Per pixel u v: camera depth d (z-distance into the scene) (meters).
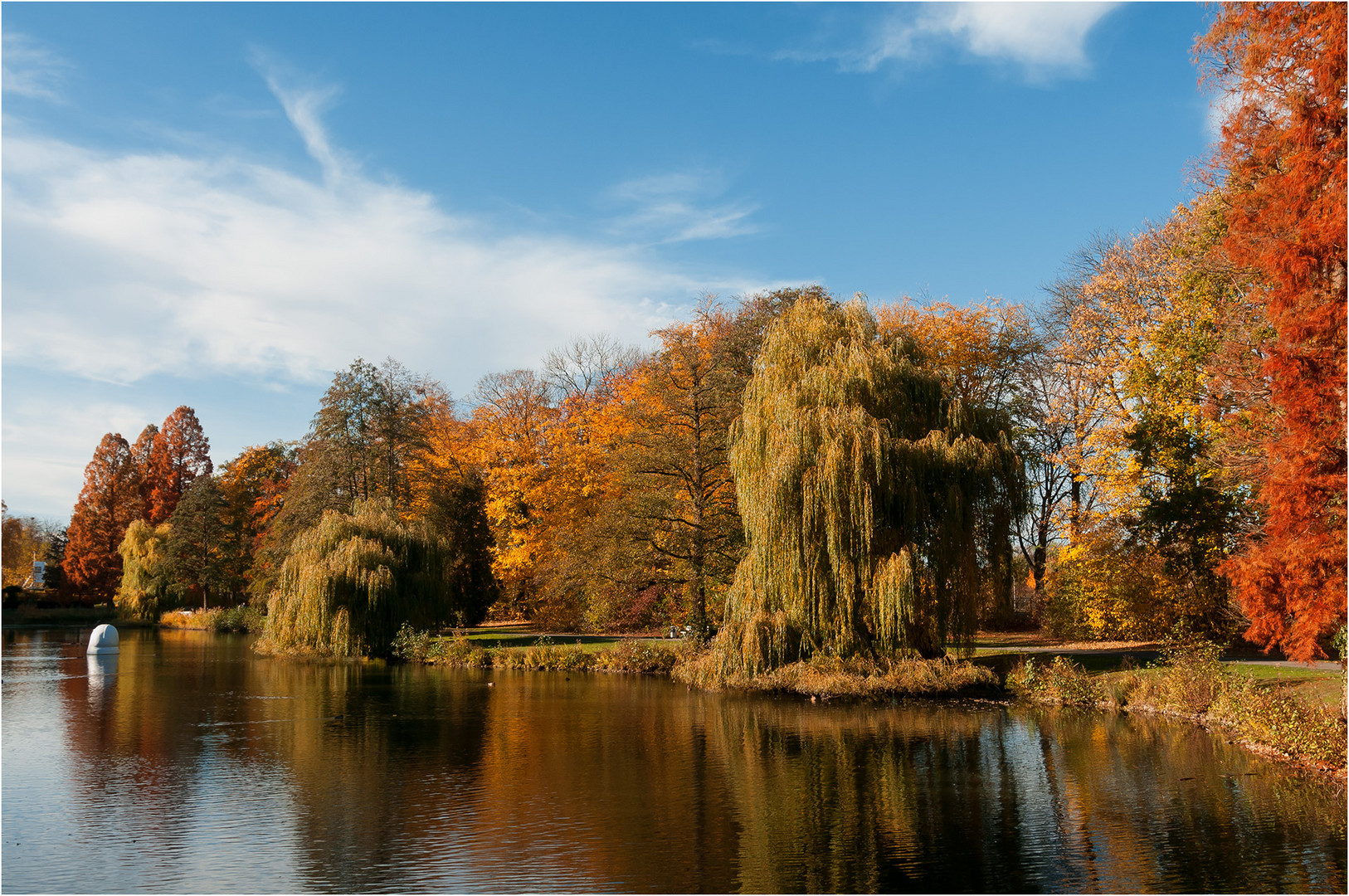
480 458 53.09
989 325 41.66
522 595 52.72
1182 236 31.84
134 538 78.56
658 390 39.56
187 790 16.30
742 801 15.24
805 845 12.88
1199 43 18.86
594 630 47.34
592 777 16.94
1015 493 27.02
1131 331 34.69
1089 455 36.34
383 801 15.45
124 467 93.25
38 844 13.22
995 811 14.38
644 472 37.25
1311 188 16.11
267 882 11.60
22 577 98.69
